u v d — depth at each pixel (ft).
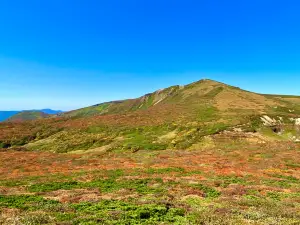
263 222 58.95
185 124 320.91
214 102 468.75
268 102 465.47
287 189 104.99
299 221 60.13
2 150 261.85
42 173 147.13
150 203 75.51
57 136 318.45
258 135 281.74
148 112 432.66
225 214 64.90
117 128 329.31
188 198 87.25
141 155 215.72
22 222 56.75
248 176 130.11
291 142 244.83
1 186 109.60
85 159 204.74
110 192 96.07
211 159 183.21
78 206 73.67
